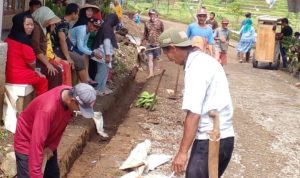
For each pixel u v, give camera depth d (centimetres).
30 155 479
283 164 792
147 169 701
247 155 815
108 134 934
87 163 791
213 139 479
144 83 1385
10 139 744
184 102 473
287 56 1827
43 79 794
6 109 769
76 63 967
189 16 4053
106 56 1063
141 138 840
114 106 1128
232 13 4066
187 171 495
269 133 955
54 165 551
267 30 1866
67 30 955
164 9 4322
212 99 481
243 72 1756
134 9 3700
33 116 495
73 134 821
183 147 475
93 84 1059
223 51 1609
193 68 477
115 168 707
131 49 1731
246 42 2073
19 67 768
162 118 967
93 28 1020
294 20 3688
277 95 1358
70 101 480
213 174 482
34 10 849
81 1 1377
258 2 4988
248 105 1189
